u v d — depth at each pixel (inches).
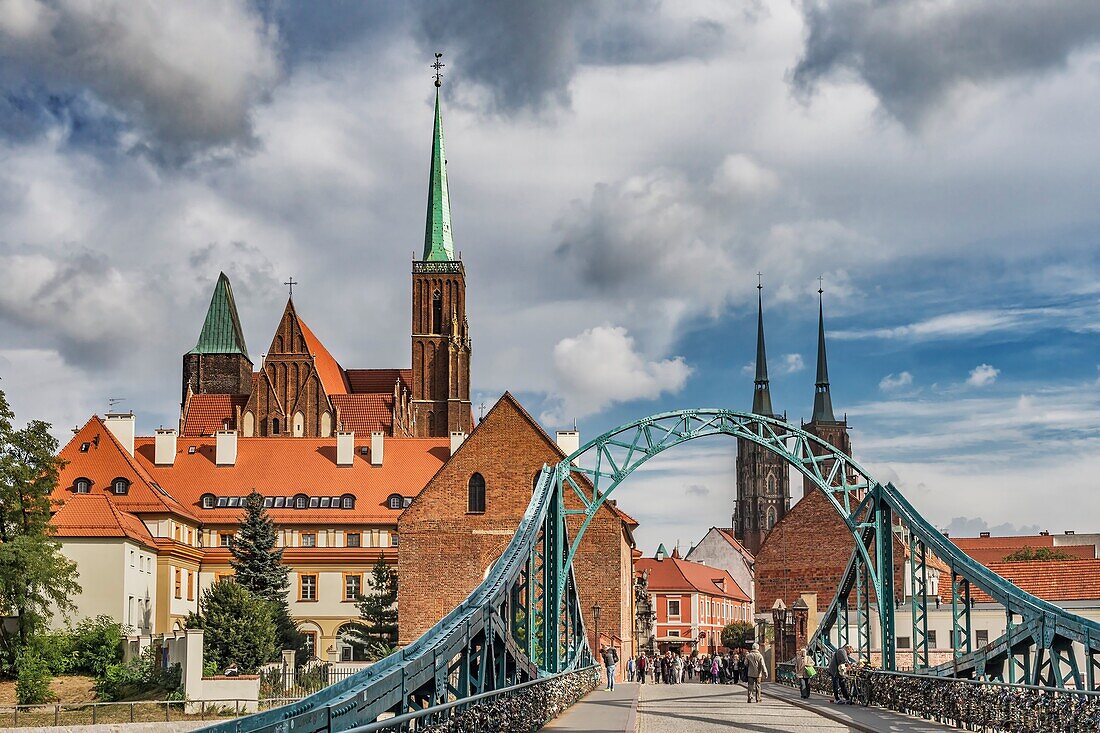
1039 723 1050.7
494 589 1166.3
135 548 3221.0
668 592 6146.7
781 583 3656.5
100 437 3690.9
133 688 2428.6
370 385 5861.2
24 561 2576.3
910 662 2647.6
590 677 2105.1
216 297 5915.4
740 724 1406.3
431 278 5767.7
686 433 2176.4
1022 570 2790.4
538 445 3211.1
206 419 5137.8
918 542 1765.5
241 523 3553.2
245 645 2694.4
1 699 2449.6
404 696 784.3
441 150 5989.2
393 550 3725.4
